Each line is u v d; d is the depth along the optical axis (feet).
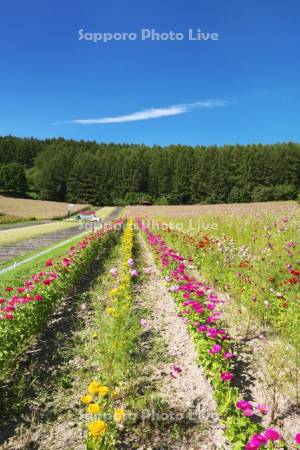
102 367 14.34
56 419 11.93
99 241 43.68
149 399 12.72
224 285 24.40
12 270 35.24
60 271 24.63
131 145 457.27
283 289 20.56
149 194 310.45
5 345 13.92
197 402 12.62
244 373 14.30
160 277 30.63
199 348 14.29
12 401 12.71
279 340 16.74
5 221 124.57
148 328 19.15
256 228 40.19
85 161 311.88
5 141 401.90
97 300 23.70
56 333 18.58
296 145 279.49
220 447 10.62
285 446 10.26
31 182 342.44
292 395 12.84
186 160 298.15
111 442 10.08
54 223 123.85
